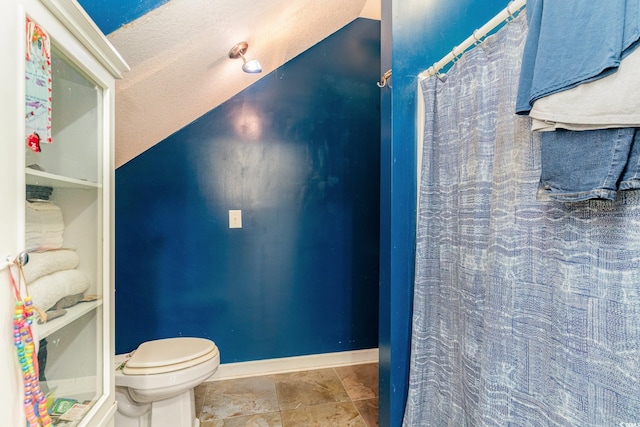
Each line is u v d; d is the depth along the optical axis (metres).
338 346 2.20
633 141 0.56
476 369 1.00
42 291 0.66
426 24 1.27
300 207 2.13
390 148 1.26
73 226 0.85
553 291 0.78
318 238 2.16
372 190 2.25
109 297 0.88
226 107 2.02
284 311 2.12
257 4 1.20
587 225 0.70
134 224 1.91
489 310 0.91
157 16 0.96
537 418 0.81
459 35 1.30
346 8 1.92
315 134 2.16
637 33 0.53
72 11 0.65
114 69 0.88
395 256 1.27
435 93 1.21
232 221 2.04
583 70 0.59
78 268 0.85
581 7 0.60
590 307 0.69
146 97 1.40
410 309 1.28
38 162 0.68
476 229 1.02
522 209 0.85
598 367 0.68
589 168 0.61
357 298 2.23
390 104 1.26
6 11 0.50
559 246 0.76
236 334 2.05
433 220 1.23
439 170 1.22
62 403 0.78
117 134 1.56
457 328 1.12
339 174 2.20
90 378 0.85
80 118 0.85
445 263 1.19
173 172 1.95
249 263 2.07
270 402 1.76
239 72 1.73
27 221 0.65
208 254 2.01
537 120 0.69
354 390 1.89
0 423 0.50
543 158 0.71
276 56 1.91
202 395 1.83
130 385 1.25
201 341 1.56
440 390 1.19
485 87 0.98
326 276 2.18
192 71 1.40
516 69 0.86
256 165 2.06
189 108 1.76
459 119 1.10
